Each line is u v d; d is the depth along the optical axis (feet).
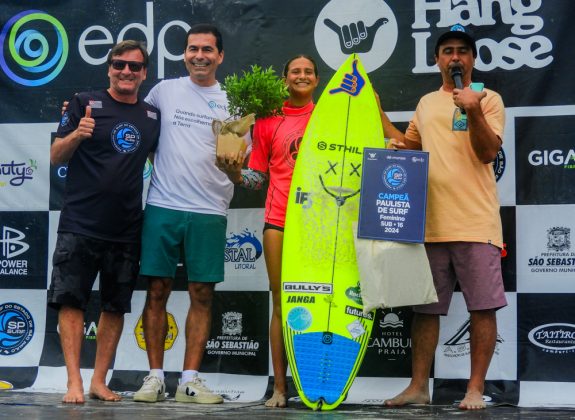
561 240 14.53
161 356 13.84
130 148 13.50
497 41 14.85
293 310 12.92
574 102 14.61
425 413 11.98
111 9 15.97
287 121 13.91
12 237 16.03
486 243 12.88
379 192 12.60
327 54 15.37
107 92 13.69
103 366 13.84
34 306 15.89
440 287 13.20
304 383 12.58
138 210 13.71
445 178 13.04
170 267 13.79
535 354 14.48
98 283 15.78
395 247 12.49
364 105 13.79
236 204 15.49
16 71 16.14
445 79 13.51
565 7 14.69
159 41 15.83
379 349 14.89
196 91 14.16
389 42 15.19
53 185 15.99
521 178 14.69
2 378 15.74
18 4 16.16
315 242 13.14
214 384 15.29
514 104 14.78
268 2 15.53
